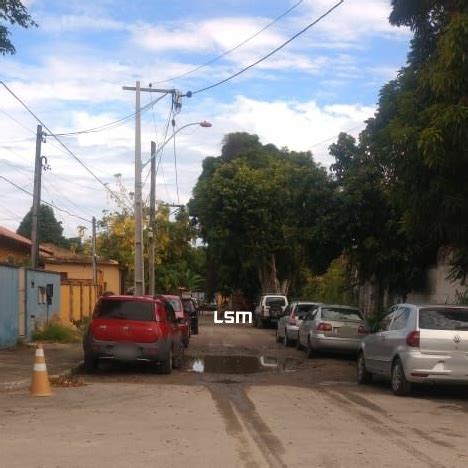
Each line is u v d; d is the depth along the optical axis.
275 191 45.41
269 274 48.84
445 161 12.34
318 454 8.02
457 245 14.70
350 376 16.84
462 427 9.94
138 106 25.83
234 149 53.44
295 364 19.80
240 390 13.68
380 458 7.86
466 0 12.72
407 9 14.45
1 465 7.43
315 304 25.94
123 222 52.06
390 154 13.95
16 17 13.45
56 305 27.31
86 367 16.53
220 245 47.19
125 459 7.72
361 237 23.83
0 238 33.09
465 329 12.80
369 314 29.58
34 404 11.59
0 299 20.22
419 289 23.88
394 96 19.22
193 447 8.34
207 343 27.55
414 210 13.90
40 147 29.91
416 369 12.67
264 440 8.77
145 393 13.02
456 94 12.27
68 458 7.75
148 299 16.61
